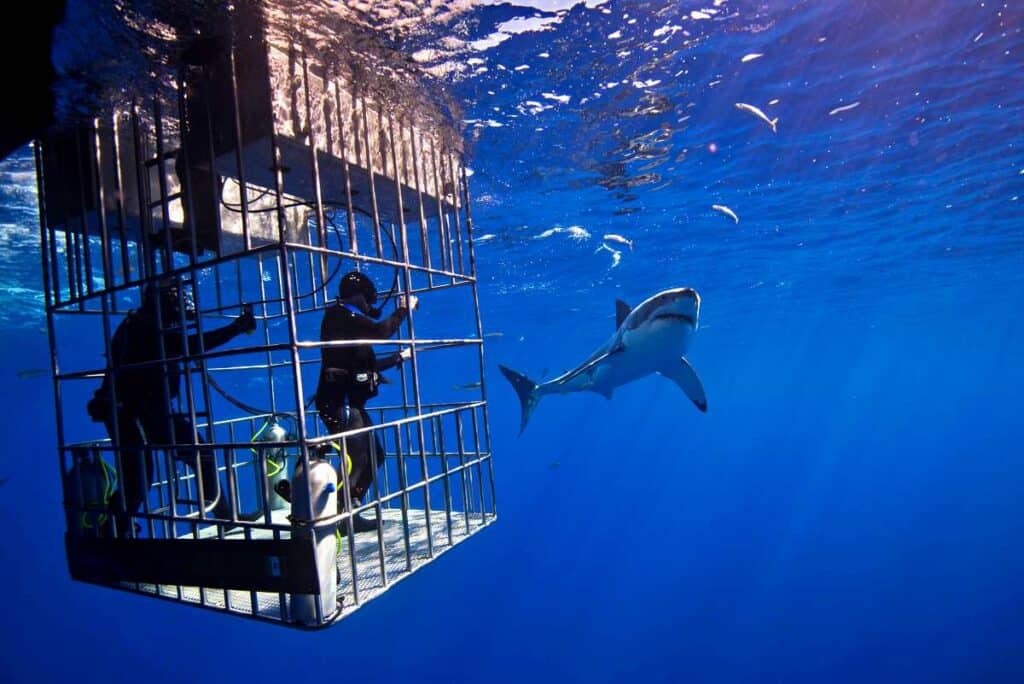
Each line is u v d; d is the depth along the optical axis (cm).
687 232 1922
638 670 2895
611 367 1202
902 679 2439
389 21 488
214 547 362
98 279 1689
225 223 654
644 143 1152
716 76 920
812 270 2622
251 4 399
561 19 668
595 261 2267
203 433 727
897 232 2048
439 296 2538
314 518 330
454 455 527
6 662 3216
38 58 209
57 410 465
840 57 902
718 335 5078
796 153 1306
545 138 1039
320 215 381
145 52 437
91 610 3906
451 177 632
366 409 555
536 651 3212
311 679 2986
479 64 690
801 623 3108
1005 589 3081
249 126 424
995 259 2591
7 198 1079
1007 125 1214
